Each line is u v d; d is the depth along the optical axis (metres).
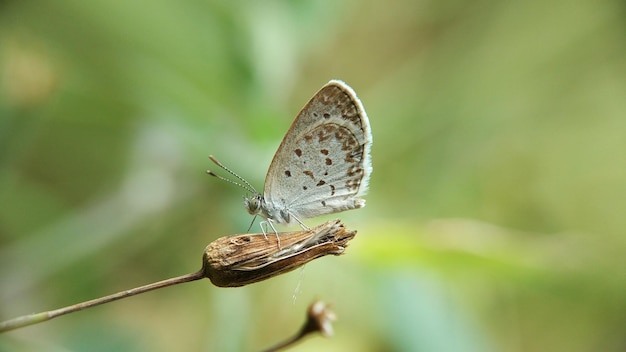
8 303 0.18
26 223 0.19
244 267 0.15
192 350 0.19
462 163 0.21
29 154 0.19
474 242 0.18
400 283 0.19
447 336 0.19
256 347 0.19
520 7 0.21
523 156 0.21
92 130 0.19
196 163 0.19
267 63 0.19
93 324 0.19
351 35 0.21
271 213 0.17
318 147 0.17
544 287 0.19
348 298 0.19
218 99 0.19
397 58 0.21
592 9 0.21
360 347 0.19
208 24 0.19
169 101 0.19
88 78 0.19
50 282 0.19
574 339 0.21
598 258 0.19
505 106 0.21
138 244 0.19
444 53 0.21
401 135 0.21
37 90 0.18
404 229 0.18
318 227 0.15
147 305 0.19
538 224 0.22
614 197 0.22
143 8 0.19
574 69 0.22
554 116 0.22
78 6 0.19
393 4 0.21
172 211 0.19
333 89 0.17
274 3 0.19
